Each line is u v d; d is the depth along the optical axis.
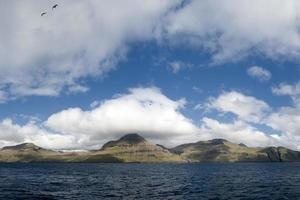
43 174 184.00
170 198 69.94
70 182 119.12
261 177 153.50
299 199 67.44
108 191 84.75
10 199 66.25
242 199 67.56
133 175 180.25
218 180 131.25
